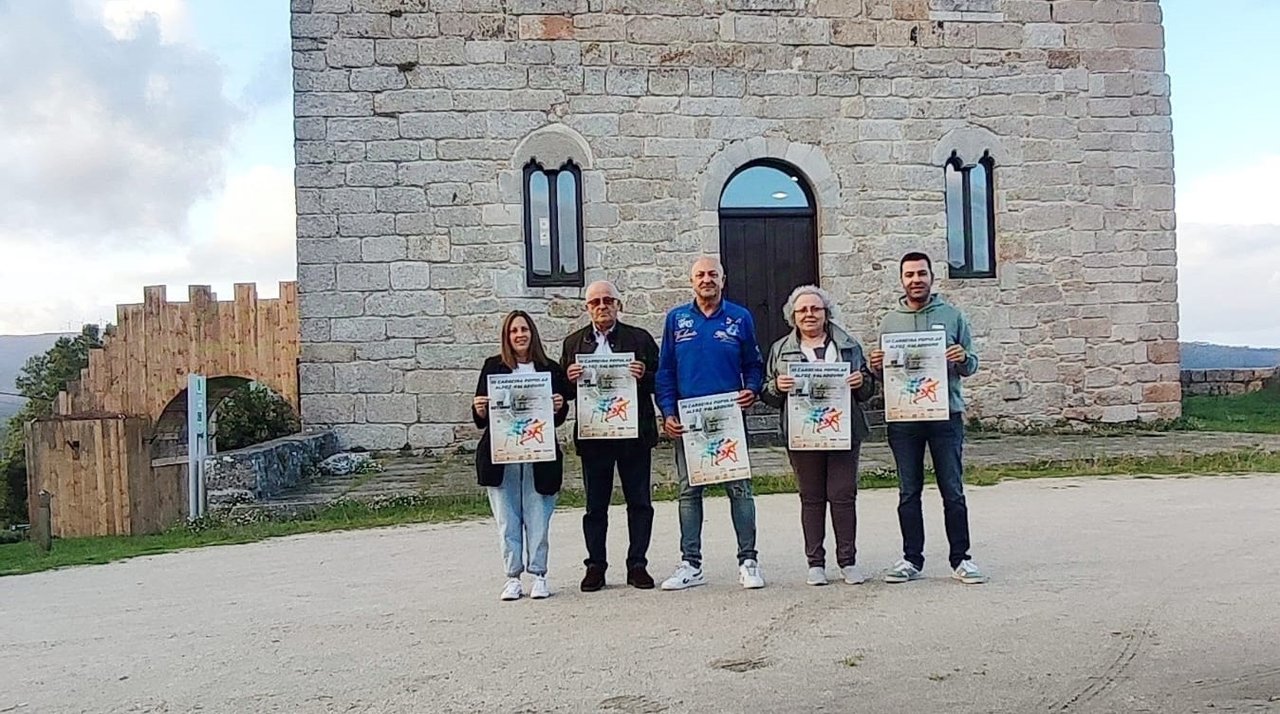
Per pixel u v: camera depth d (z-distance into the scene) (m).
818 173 15.19
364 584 7.18
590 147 14.73
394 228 14.45
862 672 4.85
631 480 6.78
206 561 8.44
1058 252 15.68
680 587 6.66
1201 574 6.61
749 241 15.32
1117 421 15.77
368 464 13.57
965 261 15.68
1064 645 5.17
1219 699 4.41
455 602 6.52
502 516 6.61
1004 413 15.53
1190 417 16.69
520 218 14.62
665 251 14.89
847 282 15.24
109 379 16.72
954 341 6.58
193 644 5.79
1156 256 15.90
